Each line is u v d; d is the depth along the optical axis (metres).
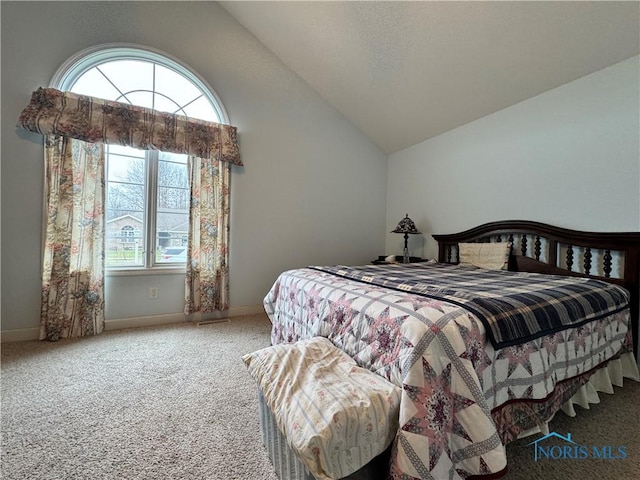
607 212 2.06
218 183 3.04
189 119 2.86
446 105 2.95
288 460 0.99
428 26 2.29
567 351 1.31
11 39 2.29
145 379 1.80
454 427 0.91
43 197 2.40
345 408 0.86
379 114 3.52
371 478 0.93
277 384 1.07
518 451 1.22
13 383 1.72
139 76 2.87
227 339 2.50
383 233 4.18
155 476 1.08
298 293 1.82
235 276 3.21
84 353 2.16
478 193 2.97
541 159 2.44
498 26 2.08
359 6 2.40
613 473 1.10
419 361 0.91
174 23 2.89
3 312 2.31
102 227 2.57
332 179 3.79
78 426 1.35
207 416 1.44
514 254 2.60
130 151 2.80
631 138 1.95
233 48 3.18
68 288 2.44
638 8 1.69
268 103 3.37
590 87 2.14
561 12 1.86
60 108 2.33
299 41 3.05
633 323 1.87
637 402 1.56
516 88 2.48
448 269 2.45
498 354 1.05
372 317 1.16
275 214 3.42
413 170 3.78
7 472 1.09
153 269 2.84
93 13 2.57
